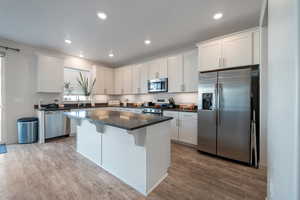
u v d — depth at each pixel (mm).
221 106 2555
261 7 2023
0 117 3238
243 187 1747
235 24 2539
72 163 2355
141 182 1649
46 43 3418
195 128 3066
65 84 4406
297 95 650
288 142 751
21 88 3475
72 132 4043
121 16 2268
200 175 2020
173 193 1641
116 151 1977
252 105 2244
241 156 2342
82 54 4324
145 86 4402
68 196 1565
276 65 987
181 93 3949
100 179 1913
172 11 2143
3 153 2744
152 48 3805
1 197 1527
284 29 818
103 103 5301
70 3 1937
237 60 2418
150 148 1669
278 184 930
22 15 2229
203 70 2830
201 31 2820
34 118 3479
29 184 1770
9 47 3254
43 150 2928
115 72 5438
